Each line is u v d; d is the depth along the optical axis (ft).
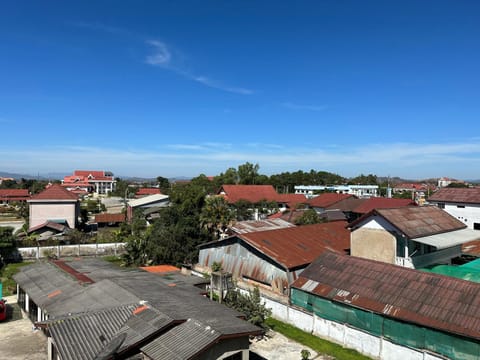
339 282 63.31
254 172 328.29
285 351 54.90
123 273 73.72
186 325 42.65
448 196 139.95
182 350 37.63
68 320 44.16
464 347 44.65
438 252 81.92
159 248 101.45
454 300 50.31
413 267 73.61
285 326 64.34
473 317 46.29
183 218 112.57
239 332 40.60
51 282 66.59
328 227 104.22
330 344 57.31
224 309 50.16
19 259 111.75
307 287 65.31
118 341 39.14
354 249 82.28
